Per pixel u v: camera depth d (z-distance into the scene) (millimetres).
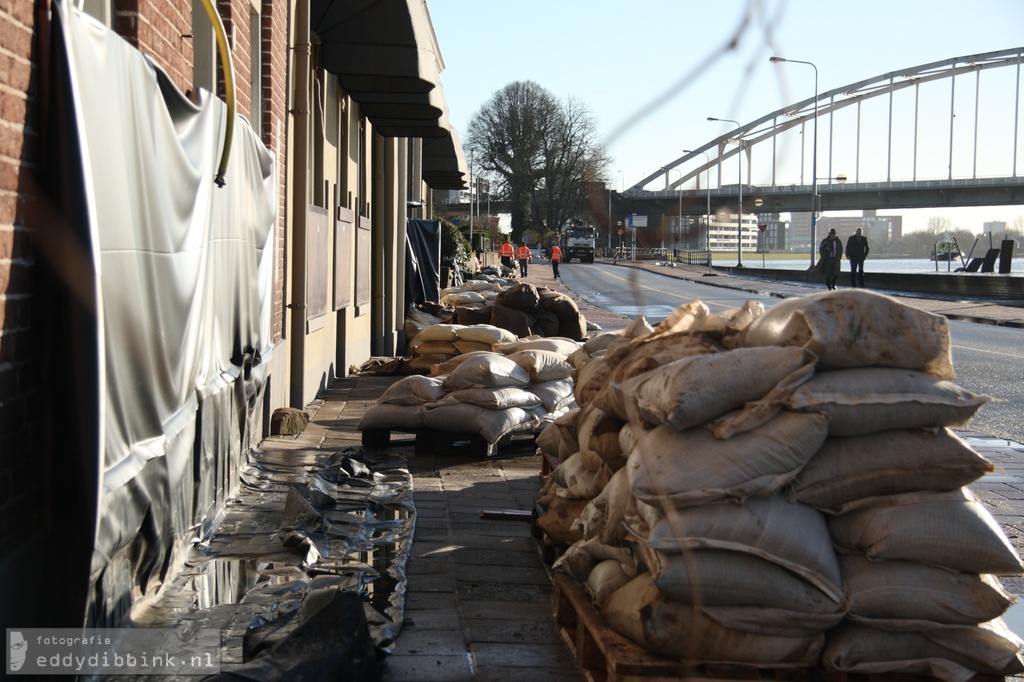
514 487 6918
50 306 3125
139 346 3619
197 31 6508
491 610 4395
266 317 7145
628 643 3404
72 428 3053
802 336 3621
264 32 8133
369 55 10438
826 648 3381
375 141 16078
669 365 3662
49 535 3225
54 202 3006
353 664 3391
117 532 3496
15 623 2963
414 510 6133
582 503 4855
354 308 13703
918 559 3373
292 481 6602
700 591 3223
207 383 5004
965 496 3496
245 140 6047
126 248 3443
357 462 7262
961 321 23469
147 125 3697
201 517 5082
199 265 4617
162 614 4023
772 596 3250
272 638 3586
